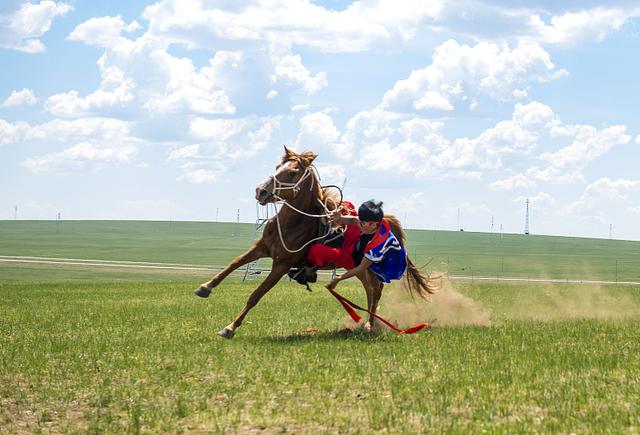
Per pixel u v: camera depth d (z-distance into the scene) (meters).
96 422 7.46
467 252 171.38
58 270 75.19
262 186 12.52
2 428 7.48
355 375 9.26
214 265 98.81
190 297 23.98
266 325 14.73
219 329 13.98
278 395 8.40
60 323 15.41
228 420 7.42
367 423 7.18
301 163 12.77
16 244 155.62
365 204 12.85
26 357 10.80
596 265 130.75
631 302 24.77
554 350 11.06
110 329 14.18
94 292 27.16
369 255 12.82
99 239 179.38
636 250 195.38
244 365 9.94
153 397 8.41
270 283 12.86
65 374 9.65
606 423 6.96
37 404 8.34
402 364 9.95
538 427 6.89
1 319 16.36
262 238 12.90
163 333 13.48
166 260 113.94
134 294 25.83
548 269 114.31
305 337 12.57
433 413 7.42
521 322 15.41
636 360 10.23
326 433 6.89
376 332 13.25
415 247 185.88
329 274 59.44
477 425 6.99
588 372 9.36
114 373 9.76
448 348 11.31
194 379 9.27
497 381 8.84
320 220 12.92
